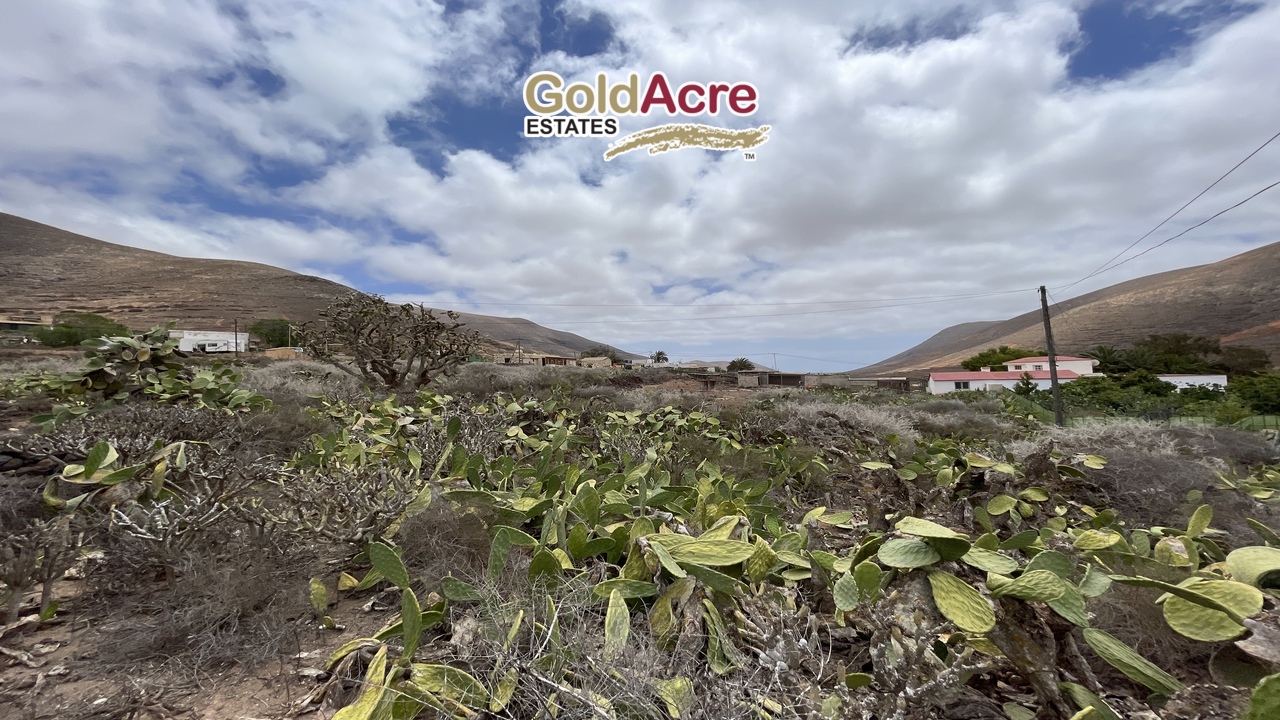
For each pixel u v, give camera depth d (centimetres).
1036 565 172
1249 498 398
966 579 184
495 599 192
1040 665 150
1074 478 418
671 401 1236
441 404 686
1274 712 121
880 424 912
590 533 258
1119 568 242
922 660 142
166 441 384
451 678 156
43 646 203
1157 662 185
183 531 236
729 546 203
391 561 201
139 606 225
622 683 150
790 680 146
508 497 302
